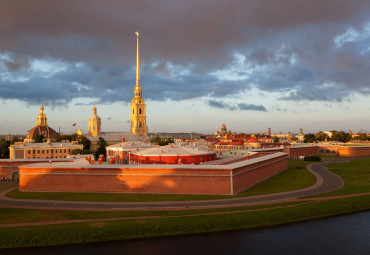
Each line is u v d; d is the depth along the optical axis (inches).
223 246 1913.1
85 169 2861.7
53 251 1815.9
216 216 2197.3
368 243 1978.3
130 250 1859.0
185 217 2167.8
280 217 2246.6
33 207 2368.4
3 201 2556.6
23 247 1818.4
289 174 4045.3
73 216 2165.4
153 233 1989.4
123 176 2812.5
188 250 1871.3
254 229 2126.0
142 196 2655.0
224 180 2719.0
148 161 3873.0
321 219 2321.6
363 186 3186.5
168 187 2763.3
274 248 1904.5
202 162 3833.7
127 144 5403.5
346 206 2507.4
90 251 1834.4
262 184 3280.0
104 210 2284.7
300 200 2603.3
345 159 6353.3
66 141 7642.7
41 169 2923.2
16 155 5915.4
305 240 2010.3
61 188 2888.8
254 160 3535.9
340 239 2026.3
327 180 3528.5
